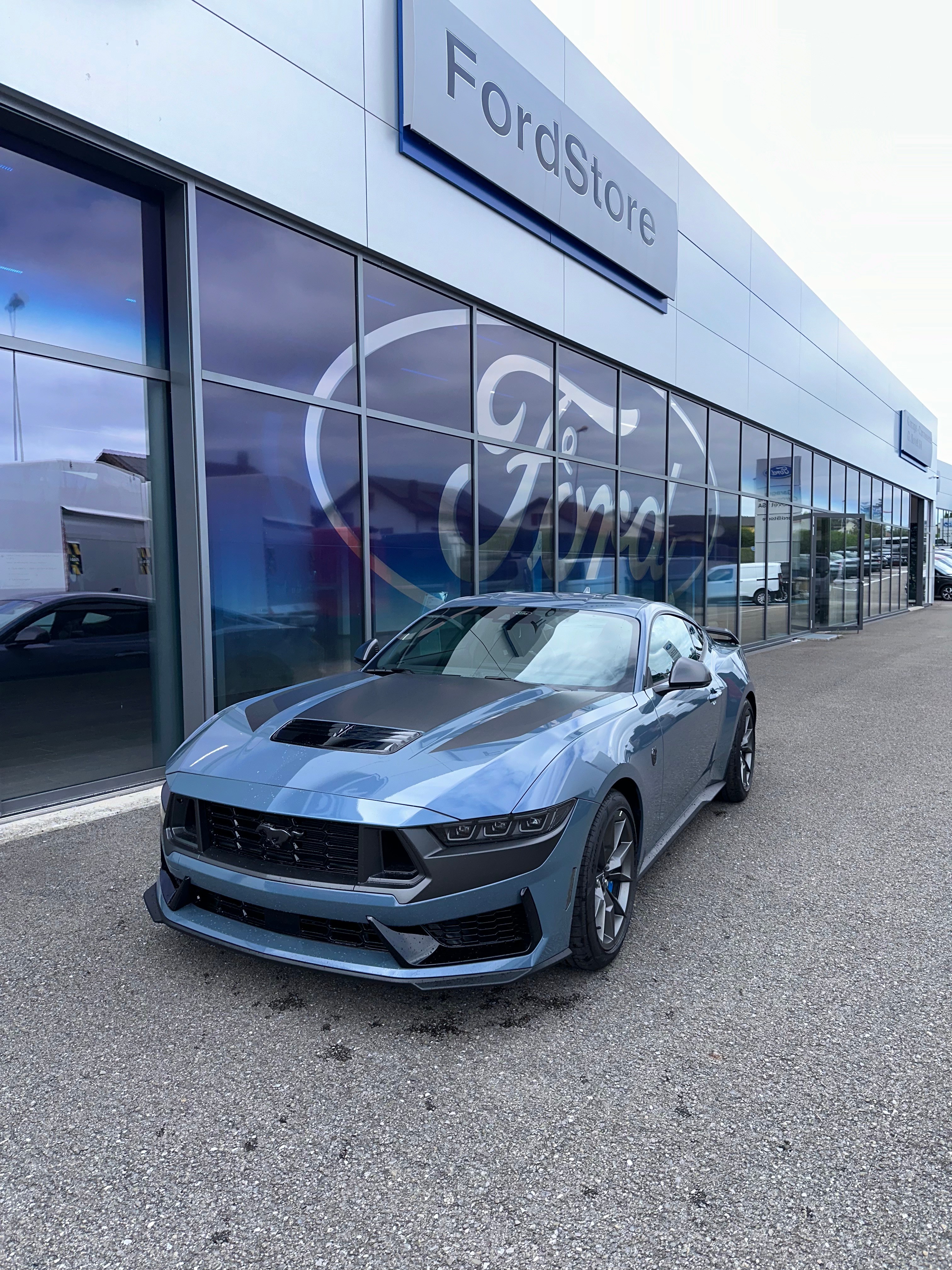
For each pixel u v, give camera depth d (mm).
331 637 6562
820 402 18234
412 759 2750
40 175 4801
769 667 12367
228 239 5609
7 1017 2648
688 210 11914
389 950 2496
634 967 3062
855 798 5461
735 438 14227
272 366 5977
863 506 22406
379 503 7008
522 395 8750
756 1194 1904
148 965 3004
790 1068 2414
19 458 4766
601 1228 1797
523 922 2641
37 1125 2133
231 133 5418
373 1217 1828
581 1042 2543
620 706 3391
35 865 3975
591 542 10141
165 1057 2441
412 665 4059
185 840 2869
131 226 5273
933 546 33094
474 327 7965
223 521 5676
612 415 10500
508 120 7816
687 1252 1733
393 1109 2209
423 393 7430
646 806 3332
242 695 5871
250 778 2762
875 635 18219
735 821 4938
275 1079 2338
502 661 3916
